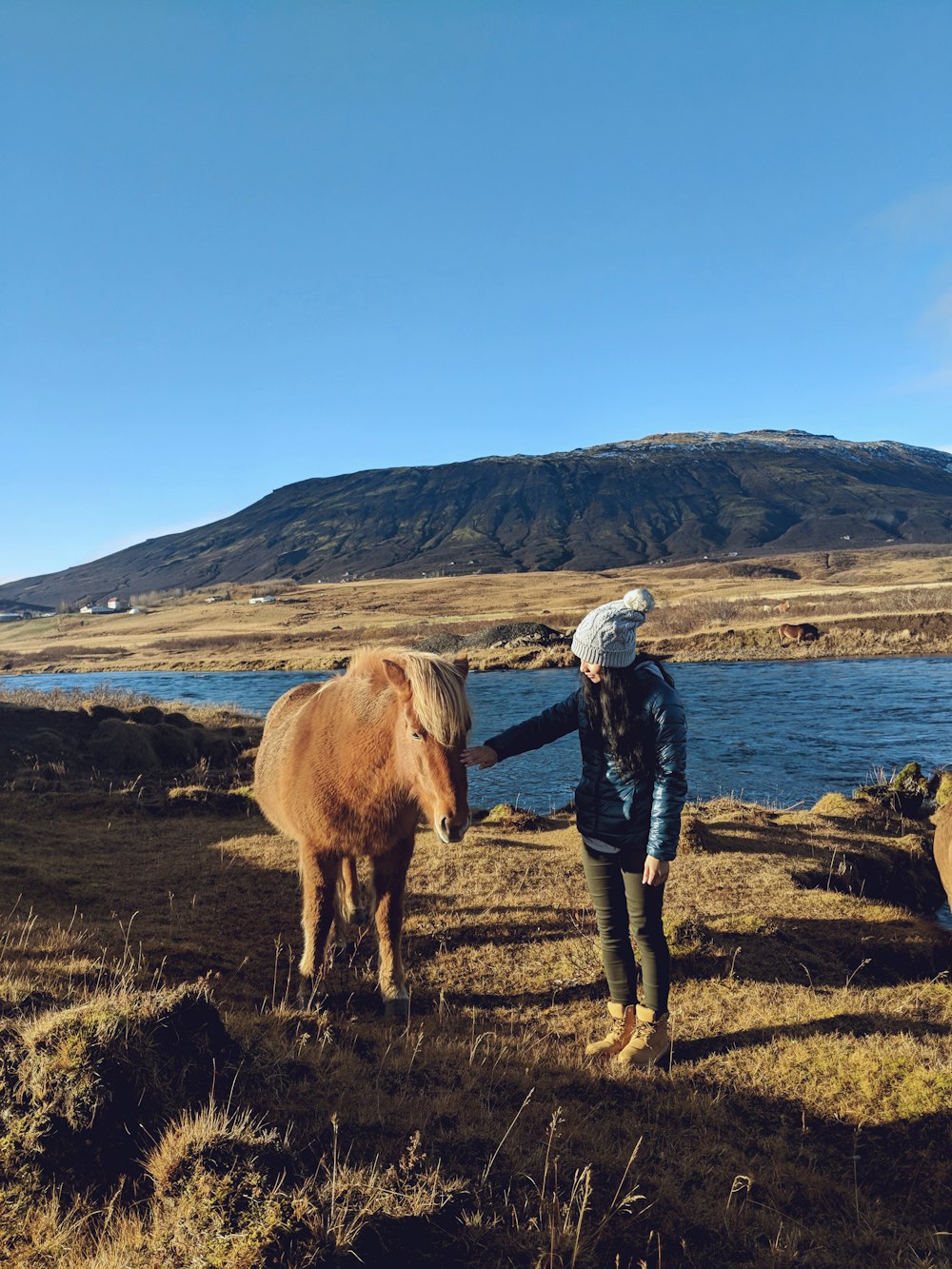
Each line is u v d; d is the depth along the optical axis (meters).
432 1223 2.50
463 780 4.03
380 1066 3.70
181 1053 3.08
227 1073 3.14
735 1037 4.58
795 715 21.50
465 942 6.22
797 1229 2.83
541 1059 4.17
